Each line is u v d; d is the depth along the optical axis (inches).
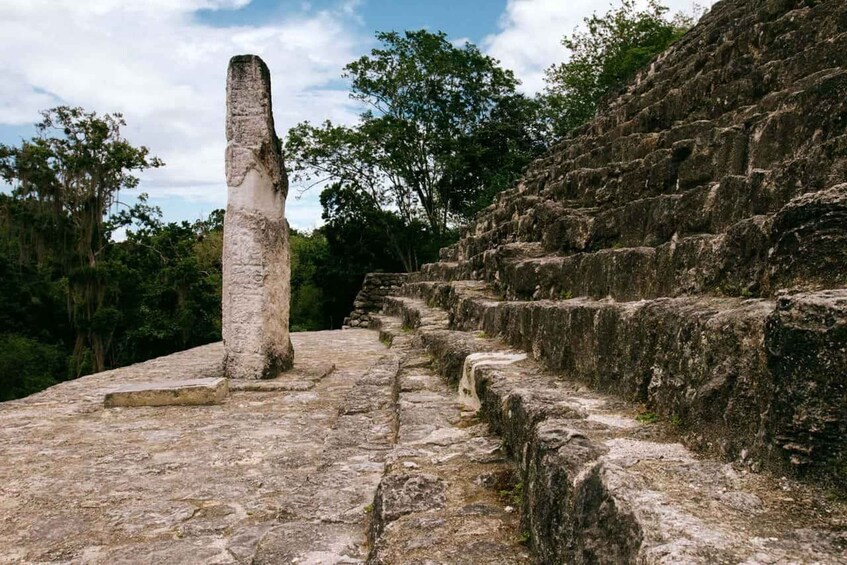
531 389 143.9
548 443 97.4
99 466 180.9
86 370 928.9
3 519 143.3
